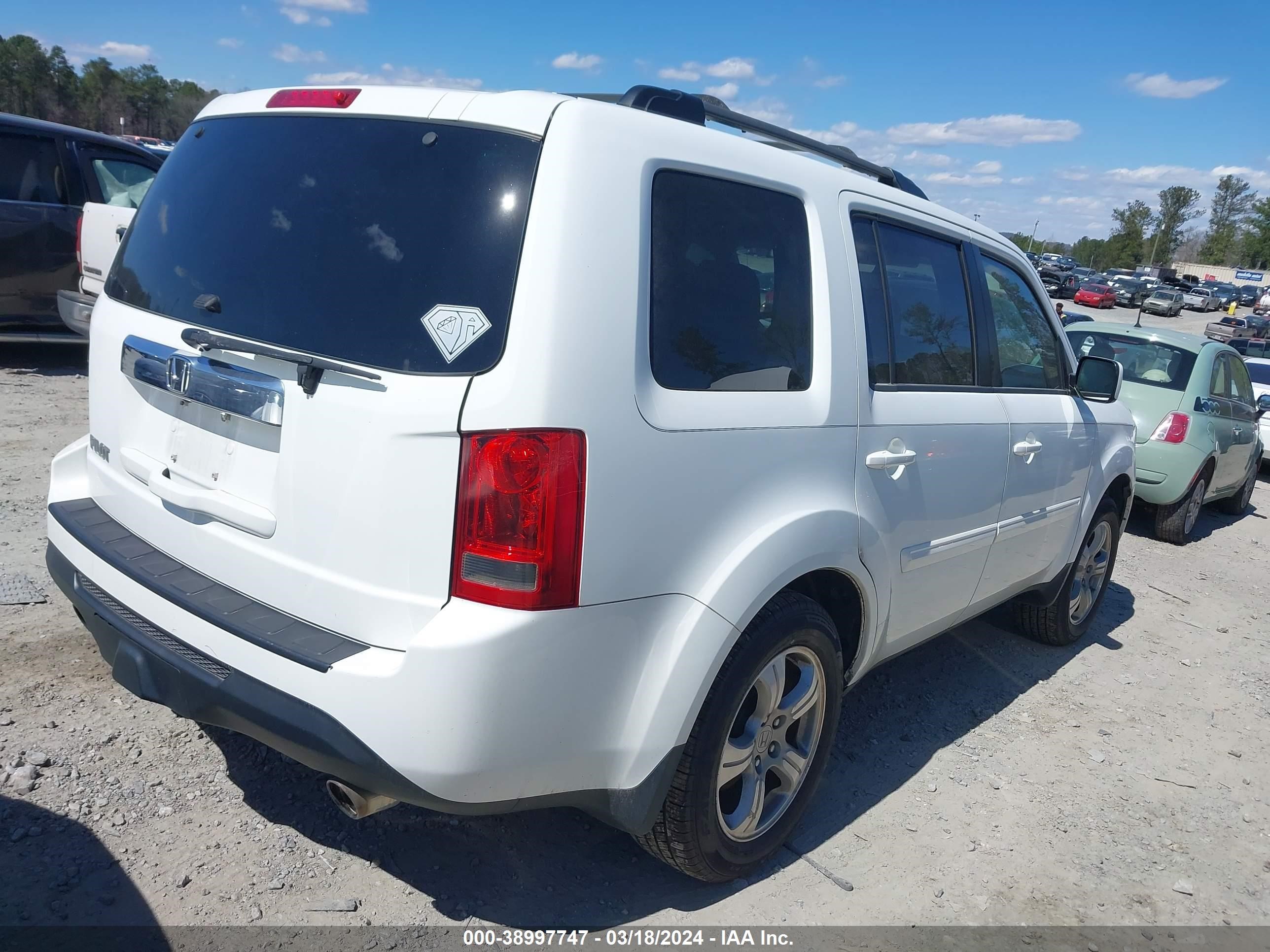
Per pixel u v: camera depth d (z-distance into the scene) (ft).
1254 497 37.47
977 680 14.99
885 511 9.77
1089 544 16.35
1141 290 201.05
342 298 7.13
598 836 9.59
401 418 6.56
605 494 6.82
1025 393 13.00
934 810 11.05
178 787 9.36
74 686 10.84
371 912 8.11
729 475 7.84
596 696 7.13
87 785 9.15
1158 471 25.88
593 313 6.75
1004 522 12.50
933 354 10.91
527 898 8.55
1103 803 11.75
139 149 28.84
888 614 10.34
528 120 6.99
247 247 7.82
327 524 6.97
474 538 6.52
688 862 8.35
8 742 9.62
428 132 7.27
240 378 7.43
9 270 25.61
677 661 7.50
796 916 8.82
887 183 11.60
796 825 9.64
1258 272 339.36
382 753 6.58
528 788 7.04
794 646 8.83
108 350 9.03
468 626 6.48
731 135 8.58
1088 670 16.15
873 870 9.72
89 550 8.54
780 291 8.66
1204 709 15.11
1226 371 28.96
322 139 7.79
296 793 9.52
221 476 7.72
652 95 8.23
